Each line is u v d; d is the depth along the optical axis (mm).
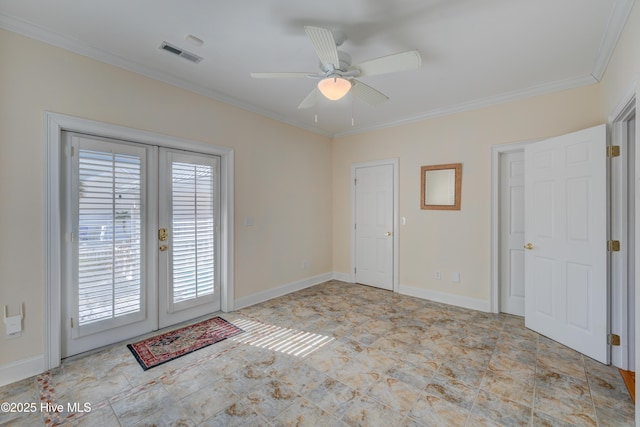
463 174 3637
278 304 3723
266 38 2262
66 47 2277
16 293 2090
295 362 2332
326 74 2111
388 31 2156
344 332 2891
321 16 1992
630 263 2268
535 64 2629
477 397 1902
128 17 2006
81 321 2432
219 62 2627
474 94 3297
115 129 2535
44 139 2191
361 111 3855
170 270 2994
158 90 2818
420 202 4004
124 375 2148
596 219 2381
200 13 1963
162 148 2926
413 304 3736
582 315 2471
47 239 2205
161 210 2926
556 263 2689
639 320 1604
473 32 2164
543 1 1828
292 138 4277
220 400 1876
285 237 4180
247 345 2619
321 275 4809
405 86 3094
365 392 1955
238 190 3539
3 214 2039
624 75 2008
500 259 3447
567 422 1682
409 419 1707
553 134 3037
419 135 4016
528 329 2959
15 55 2072
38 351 2172
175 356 2418
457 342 2676
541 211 2844
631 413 1749
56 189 2244
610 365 2287
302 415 1739
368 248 4617
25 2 1853
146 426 1660
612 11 1913
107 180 2549
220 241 3447
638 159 1629
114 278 2604
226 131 3398
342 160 4914
